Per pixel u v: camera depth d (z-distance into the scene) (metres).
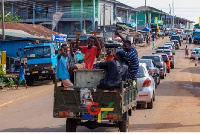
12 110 14.67
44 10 63.66
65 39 31.80
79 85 9.59
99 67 9.30
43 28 44.84
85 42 41.88
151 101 14.65
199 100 17.30
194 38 80.69
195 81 27.00
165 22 116.88
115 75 8.98
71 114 9.18
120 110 8.92
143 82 14.43
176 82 25.97
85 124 9.83
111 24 63.44
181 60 50.09
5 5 65.25
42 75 25.11
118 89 8.92
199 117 12.96
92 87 9.20
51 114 13.64
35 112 14.12
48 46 25.31
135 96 10.68
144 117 12.94
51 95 19.33
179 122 12.04
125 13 76.44
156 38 89.75
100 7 63.34
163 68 28.05
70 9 62.34
